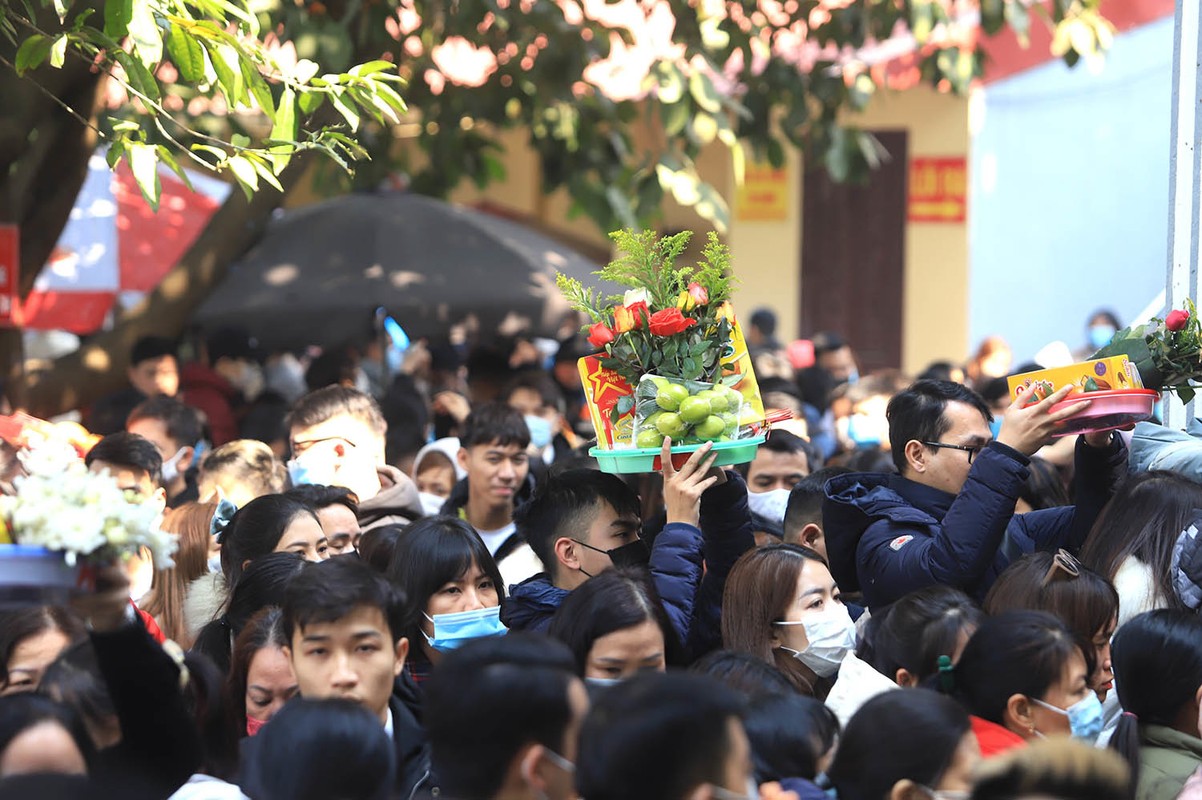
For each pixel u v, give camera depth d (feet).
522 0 43.96
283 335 47.24
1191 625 20.38
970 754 17.13
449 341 57.62
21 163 41.60
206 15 27.09
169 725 18.88
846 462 37.60
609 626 20.56
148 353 44.09
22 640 20.99
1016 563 22.76
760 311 67.26
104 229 49.08
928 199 78.43
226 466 31.19
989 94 77.61
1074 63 48.14
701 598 24.84
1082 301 75.51
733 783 14.66
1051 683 19.54
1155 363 23.12
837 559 25.23
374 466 32.60
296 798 17.02
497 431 33.68
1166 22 68.49
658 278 23.09
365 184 50.34
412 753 21.02
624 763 14.56
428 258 47.96
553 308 47.52
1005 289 77.87
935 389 25.03
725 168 85.05
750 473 33.63
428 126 50.19
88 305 48.78
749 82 46.62
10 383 43.16
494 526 34.27
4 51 35.99
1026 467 22.79
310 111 26.78
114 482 18.61
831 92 47.24
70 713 18.26
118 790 18.45
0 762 17.70
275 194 48.01
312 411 32.55
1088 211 75.00
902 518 24.22
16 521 17.52
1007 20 48.26
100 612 18.42
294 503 26.61
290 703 17.84
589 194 45.75
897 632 21.24
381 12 40.55
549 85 43.62
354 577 20.01
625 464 22.81
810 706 19.04
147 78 25.03
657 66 43.16
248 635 22.40
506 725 16.14
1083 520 25.27
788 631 23.52
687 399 22.47
